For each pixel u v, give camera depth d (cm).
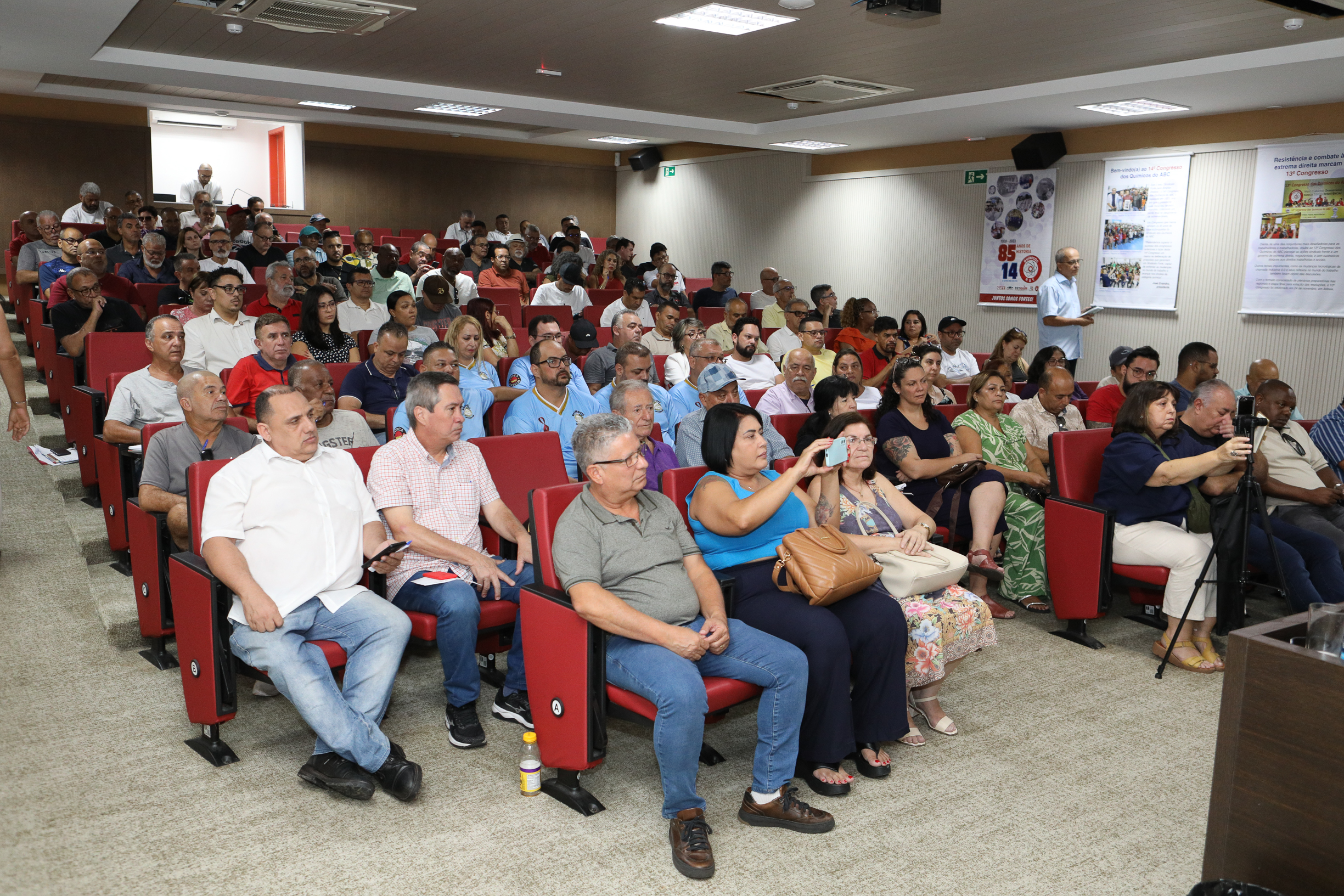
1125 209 906
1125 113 843
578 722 251
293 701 259
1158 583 376
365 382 470
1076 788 279
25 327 741
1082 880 235
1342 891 179
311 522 279
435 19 652
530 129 1340
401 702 326
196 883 222
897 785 279
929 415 430
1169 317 884
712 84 844
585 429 265
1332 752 178
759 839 249
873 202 1162
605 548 261
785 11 595
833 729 266
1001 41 647
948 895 228
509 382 527
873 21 611
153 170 1425
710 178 1395
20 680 323
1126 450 387
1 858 228
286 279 603
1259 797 190
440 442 308
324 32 683
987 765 292
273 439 280
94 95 1127
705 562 279
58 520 462
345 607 277
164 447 330
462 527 315
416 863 233
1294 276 791
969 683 353
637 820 257
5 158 1138
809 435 397
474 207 1470
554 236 1165
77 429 467
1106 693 347
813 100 884
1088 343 950
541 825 252
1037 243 986
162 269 727
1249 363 828
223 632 266
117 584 382
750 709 335
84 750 281
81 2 568
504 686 317
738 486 294
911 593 304
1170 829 259
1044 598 438
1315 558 393
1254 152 810
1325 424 471
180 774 271
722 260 1394
